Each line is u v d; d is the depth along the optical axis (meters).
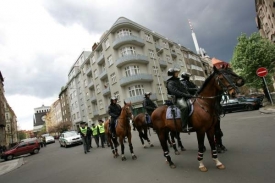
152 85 33.69
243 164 4.65
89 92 46.00
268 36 30.98
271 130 7.85
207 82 4.86
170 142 8.26
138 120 9.76
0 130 42.28
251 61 19.80
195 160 5.68
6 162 18.19
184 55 50.00
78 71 51.84
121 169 6.30
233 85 4.30
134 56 31.91
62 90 65.50
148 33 37.12
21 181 7.61
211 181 4.04
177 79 5.52
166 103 5.88
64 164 9.68
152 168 5.72
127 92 32.41
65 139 21.25
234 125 11.12
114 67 33.66
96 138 15.35
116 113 8.37
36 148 22.27
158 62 36.66
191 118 4.89
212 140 4.77
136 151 9.15
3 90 53.41
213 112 4.73
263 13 30.34
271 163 4.40
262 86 20.66
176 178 4.55
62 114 71.19
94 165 7.83
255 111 16.38
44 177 7.43
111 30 33.72
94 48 41.69
